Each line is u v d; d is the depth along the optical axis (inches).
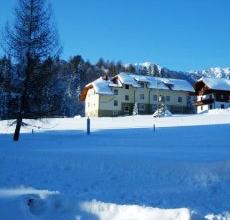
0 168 608.4
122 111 3447.3
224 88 3496.6
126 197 497.0
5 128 1926.7
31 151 759.7
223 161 646.5
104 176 587.2
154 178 585.6
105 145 947.3
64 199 390.0
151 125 1838.1
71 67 6186.0
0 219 349.7
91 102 3516.2
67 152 752.3
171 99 3590.1
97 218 374.9
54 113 1186.6
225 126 1611.7
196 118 2111.2
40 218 370.6
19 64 1155.9
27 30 1165.7
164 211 369.1
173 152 782.5
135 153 757.9
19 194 399.2
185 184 563.5
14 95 1147.9
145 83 3513.8
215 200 506.9
